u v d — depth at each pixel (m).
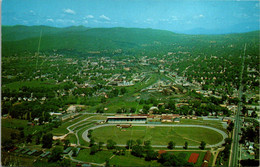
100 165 176.75
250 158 184.00
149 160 183.50
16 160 182.62
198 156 187.12
